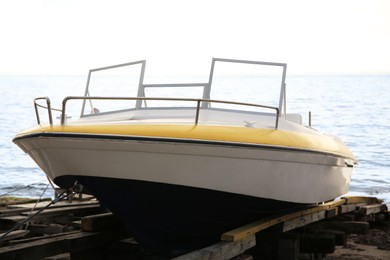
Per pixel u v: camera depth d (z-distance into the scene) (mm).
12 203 9297
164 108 6605
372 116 42750
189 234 6383
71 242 6367
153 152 5582
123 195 5898
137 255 7012
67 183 6168
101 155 5609
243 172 5988
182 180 5781
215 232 6496
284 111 7129
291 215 7258
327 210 8500
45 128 5668
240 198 6180
